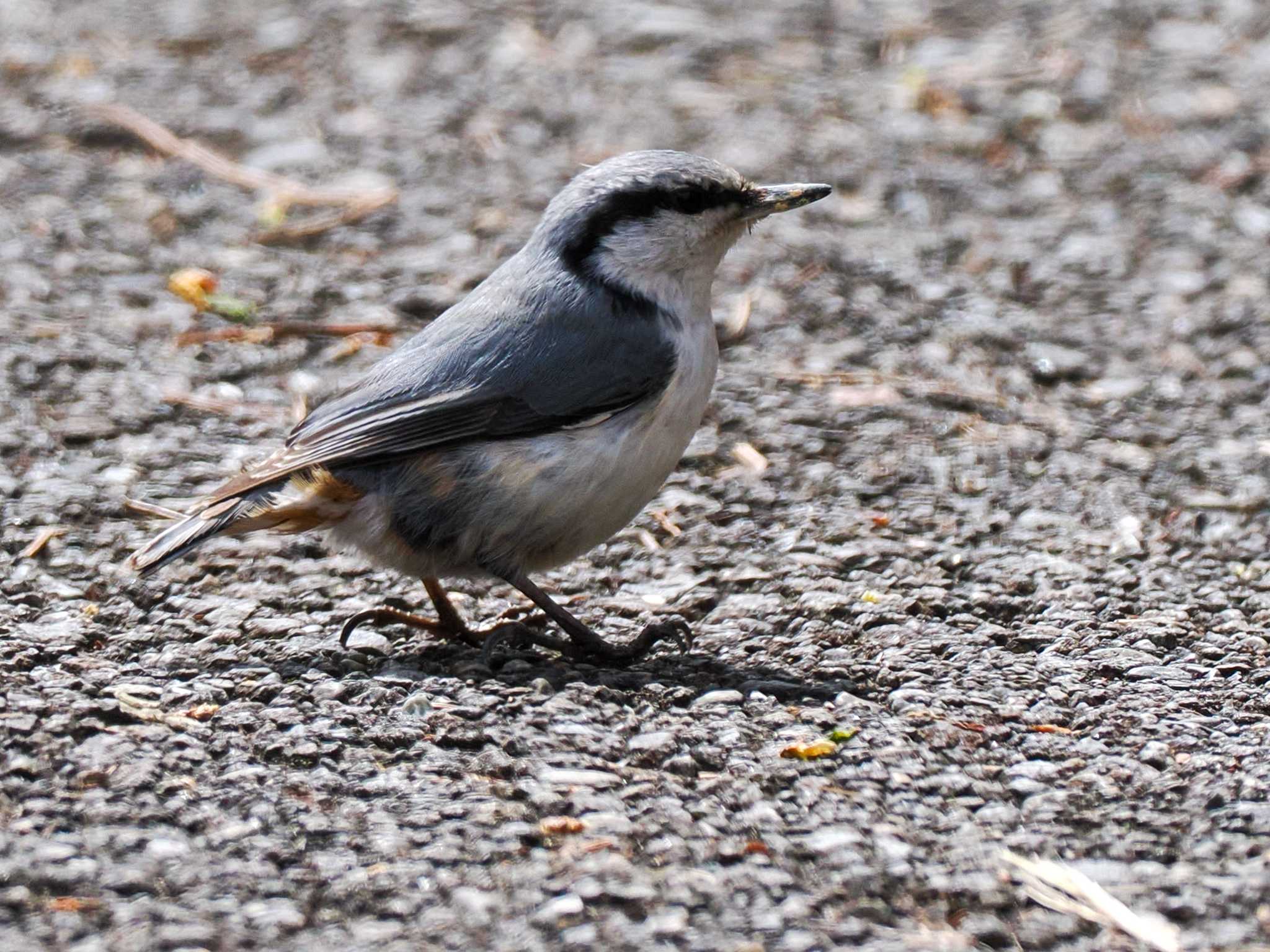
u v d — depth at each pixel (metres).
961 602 9.41
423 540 8.51
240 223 14.41
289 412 11.63
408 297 13.23
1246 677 8.52
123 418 11.38
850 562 9.93
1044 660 8.69
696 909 6.44
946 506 10.67
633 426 8.54
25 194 14.64
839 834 6.98
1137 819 7.14
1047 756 7.66
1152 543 10.21
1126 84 17.11
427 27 18.31
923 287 13.73
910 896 6.58
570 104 16.73
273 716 7.85
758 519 10.52
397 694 8.12
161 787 7.19
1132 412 11.98
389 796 7.20
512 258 9.11
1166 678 8.48
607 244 8.73
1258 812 7.14
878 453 11.35
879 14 18.91
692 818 7.09
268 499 8.45
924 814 7.19
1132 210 14.91
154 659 8.52
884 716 8.03
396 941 6.20
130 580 9.44
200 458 10.97
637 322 8.62
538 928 6.30
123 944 6.10
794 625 9.16
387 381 8.48
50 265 13.48
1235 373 12.45
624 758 7.59
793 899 6.52
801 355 12.73
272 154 15.62
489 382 8.36
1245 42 17.98
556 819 7.04
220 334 12.60
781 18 18.80
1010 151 15.92
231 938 6.18
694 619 9.31
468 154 15.73
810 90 17.09
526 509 8.43
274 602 9.28
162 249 13.90
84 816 6.93
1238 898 6.54
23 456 10.83
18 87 16.72
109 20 18.55
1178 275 13.84
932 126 16.38
